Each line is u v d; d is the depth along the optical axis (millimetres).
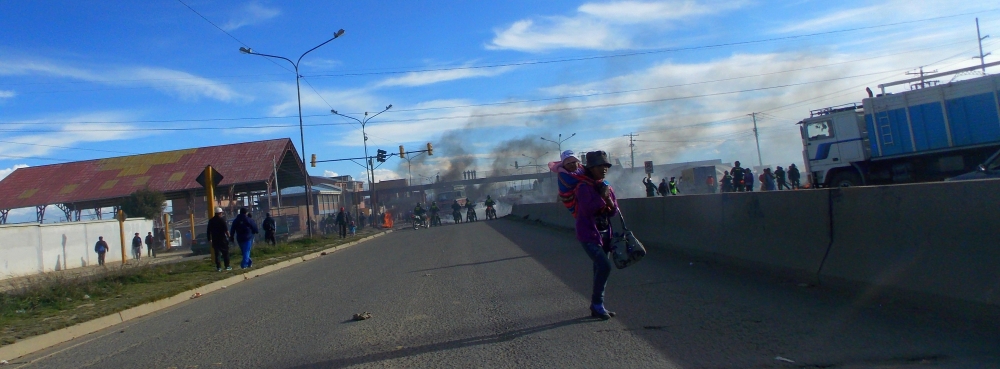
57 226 36344
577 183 7402
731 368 5422
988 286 6164
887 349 5660
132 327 10164
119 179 57562
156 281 15797
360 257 21047
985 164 16688
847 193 8312
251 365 6680
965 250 6516
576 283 10516
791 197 9555
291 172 61844
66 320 10102
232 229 18953
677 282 9914
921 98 25547
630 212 17578
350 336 7703
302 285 13867
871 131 26969
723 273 10516
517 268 13258
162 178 56125
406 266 15906
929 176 26109
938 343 5734
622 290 9516
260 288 14203
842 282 8156
